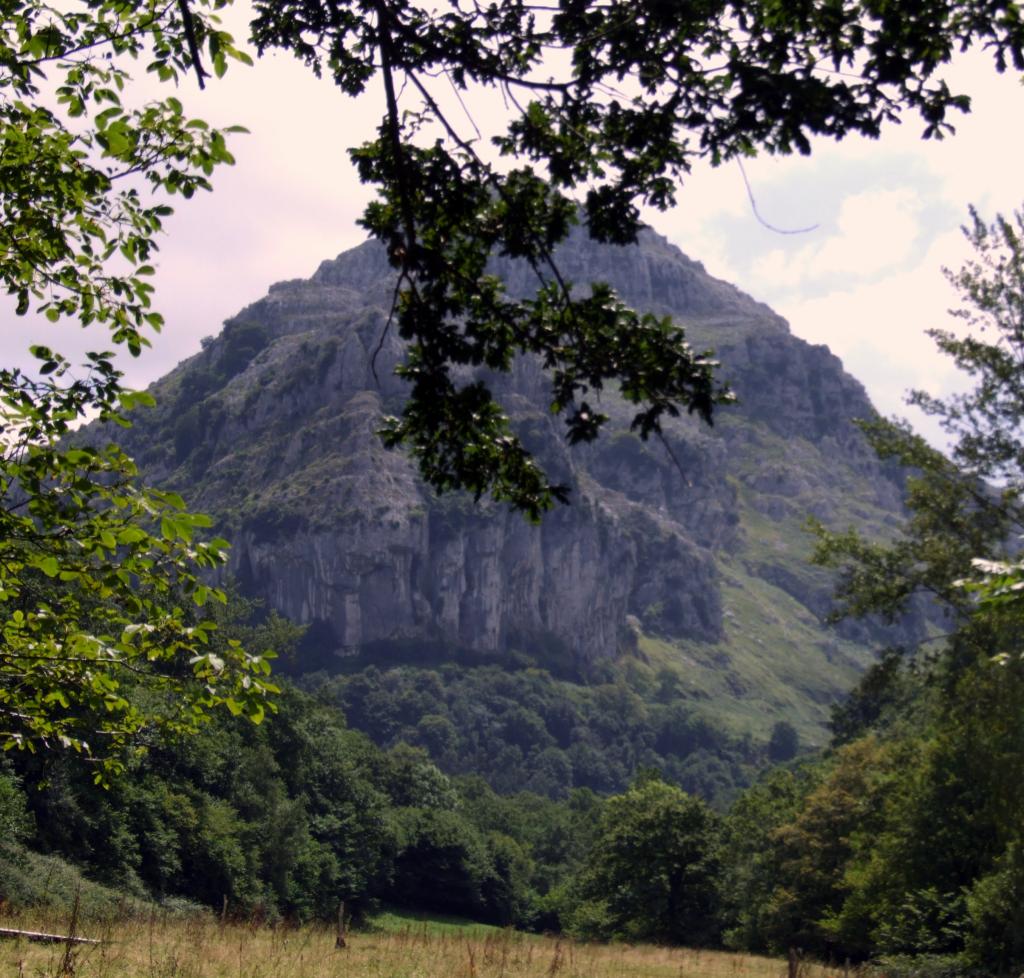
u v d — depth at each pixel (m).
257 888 55.47
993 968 33.16
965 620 31.47
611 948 48.19
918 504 31.98
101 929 22.86
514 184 9.21
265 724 70.31
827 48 7.86
